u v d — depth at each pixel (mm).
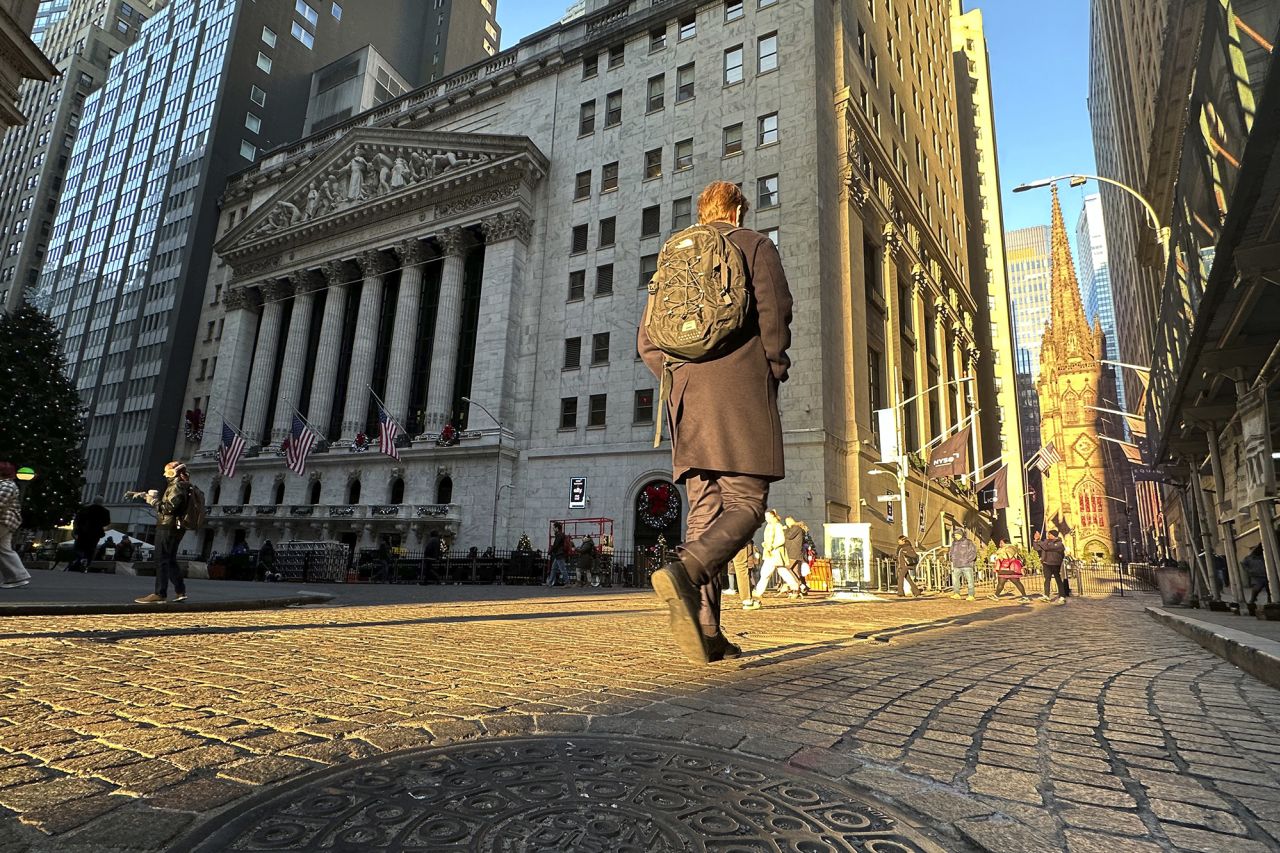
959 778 1740
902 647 4875
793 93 31891
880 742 2070
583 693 2695
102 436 52938
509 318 35188
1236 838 1357
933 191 51250
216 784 1538
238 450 37156
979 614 10430
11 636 4266
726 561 2953
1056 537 17531
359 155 43625
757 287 3006
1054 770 1827
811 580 21062
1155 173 36562
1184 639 6250
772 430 2926
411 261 39688
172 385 50469
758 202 31547
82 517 20953
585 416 32688
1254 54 5320
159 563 7652
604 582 27109
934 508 40125
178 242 54906
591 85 38312
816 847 1257
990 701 2795
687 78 35344
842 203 32688
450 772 1643
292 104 63812
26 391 36156
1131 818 1469
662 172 34219
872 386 34188
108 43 87938
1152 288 48094
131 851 1175
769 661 3795
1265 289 6957
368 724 2135
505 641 4629
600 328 33562
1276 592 8320
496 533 32125
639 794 1523
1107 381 117125
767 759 1845
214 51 60875
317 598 10094
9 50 21766
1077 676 3617
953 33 82375
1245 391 8641
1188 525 16781
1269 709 2725
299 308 44188
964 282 57531
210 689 2721
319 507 36688
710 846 1235
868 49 39531
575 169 37188
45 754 1776
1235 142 5875
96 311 59844
